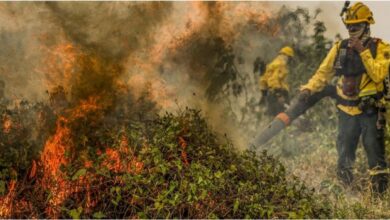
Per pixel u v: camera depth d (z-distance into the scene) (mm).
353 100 8383
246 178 6867
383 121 8242
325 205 6953
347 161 8469
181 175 6523
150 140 7133
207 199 6395
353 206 7148
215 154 7176
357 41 8219
